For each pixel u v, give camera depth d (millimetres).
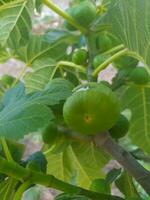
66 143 254
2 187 223
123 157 224
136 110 334
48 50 365
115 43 316
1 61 377
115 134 240
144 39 221
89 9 293
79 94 203
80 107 202
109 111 203
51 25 813
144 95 327
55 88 214
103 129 208
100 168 324
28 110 199
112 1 227
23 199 356
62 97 209
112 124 208
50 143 251
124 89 326
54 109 235
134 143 342
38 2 311
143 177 222
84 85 211
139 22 216
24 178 210
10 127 193
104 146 224
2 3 305
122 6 219
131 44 231
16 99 220
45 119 195
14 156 232
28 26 321
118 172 249
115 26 232
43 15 811
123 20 225
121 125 240
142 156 271
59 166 324
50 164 322
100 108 201
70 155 319
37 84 337
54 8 297
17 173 210
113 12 228
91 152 314
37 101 207
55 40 357
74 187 217
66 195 224
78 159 318
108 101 202
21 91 223
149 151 340
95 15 297
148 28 214
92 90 203
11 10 311
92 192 219
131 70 291
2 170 208
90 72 275
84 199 218
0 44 331
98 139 223
